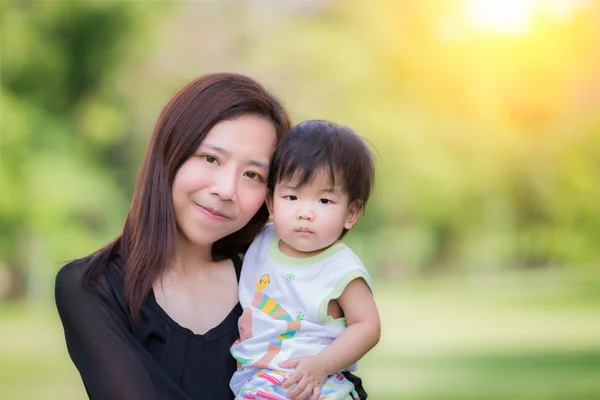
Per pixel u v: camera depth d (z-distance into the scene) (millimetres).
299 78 29078
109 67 25641
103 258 2686
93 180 24078
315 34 29734
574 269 33438
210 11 29297
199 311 2744
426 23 30719
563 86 31375
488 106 30734
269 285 2785
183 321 2699
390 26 30609
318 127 2762
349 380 2795
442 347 15258
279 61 29031
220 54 29047
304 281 2744
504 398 10547
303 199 2723
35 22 23953
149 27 26547
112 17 25141
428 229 31906
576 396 10664
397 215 30719
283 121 2811
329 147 2709
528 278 32188
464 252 33000
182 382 2627
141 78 27203
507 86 30922
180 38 28625
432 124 30078
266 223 2992
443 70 30375
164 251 2645
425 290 28312
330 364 2629
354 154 2740
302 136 2730
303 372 2580
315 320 2721
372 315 2725
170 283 2725
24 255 23625
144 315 2637
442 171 29734
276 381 2605
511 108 31219
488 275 33656
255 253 2898
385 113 29438
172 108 2689
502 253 32906
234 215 2682
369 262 31844
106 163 26047
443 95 30469
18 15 23500
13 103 23172
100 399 2521
